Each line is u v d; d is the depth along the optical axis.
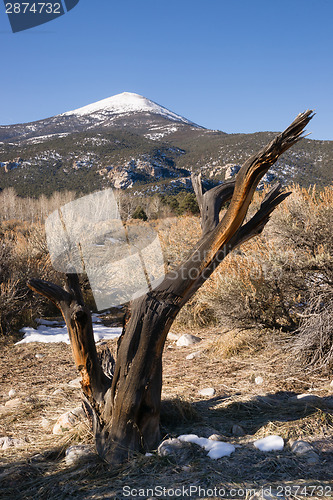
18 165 161.62
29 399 4.17
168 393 3.91
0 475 2.38
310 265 4.94
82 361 2.61
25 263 7.89
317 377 4.00
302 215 5.50
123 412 2.40
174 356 5.49
